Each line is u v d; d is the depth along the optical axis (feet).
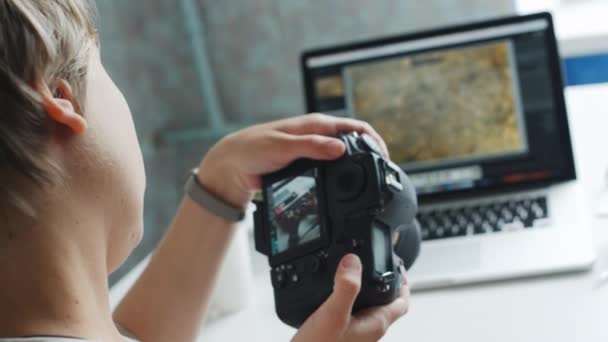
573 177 2.77
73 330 1.36
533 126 2.83
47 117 1.35
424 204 2.83
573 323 2.10
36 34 1.31
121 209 1.53
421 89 2.97
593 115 3.43
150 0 5.27
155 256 2.25
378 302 1.67
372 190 1.65
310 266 1.71
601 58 4.09
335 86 3.04
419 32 2.99
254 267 2.83
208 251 2.21
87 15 1.51
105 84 1.57
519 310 2.22
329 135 2.04
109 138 1.49
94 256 1.47
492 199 2.77
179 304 2.18
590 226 2.50
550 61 2.85
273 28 5.24
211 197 2.19
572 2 4.64
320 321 1.57
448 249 2.55
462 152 2.88
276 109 5.49
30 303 1.34
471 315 2.24
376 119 2.99
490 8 4.92
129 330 2.16
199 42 5.26
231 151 2.08
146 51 5.33
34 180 1.33
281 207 1.82
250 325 2.43
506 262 2.42
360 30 5.15
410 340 2.17
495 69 2.90
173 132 5.54
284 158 1.91
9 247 1.33
